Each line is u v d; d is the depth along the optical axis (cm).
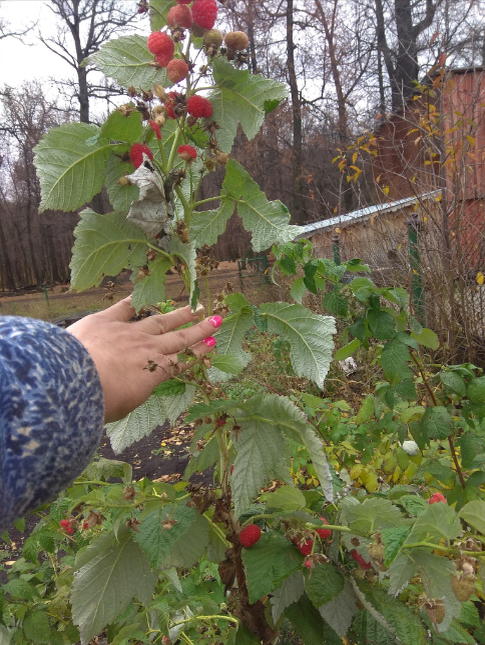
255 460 101
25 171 2609
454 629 114
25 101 2289
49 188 92
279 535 107
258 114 99
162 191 85
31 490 59
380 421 204
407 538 83
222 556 114
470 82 546
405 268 393
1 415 57
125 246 95
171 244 93
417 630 93
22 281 3111
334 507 120
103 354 79
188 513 101
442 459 200
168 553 99
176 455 434
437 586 88
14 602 162
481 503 83
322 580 97
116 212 93
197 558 105
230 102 99
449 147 417
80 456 64
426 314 383
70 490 148
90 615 103
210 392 99
